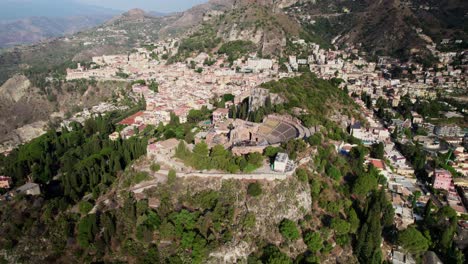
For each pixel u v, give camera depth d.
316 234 189.50
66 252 187.25
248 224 188.50
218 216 192.12
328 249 190.25
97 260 180.38
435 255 199.88
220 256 177.12
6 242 194.62
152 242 183.38
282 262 170.38
